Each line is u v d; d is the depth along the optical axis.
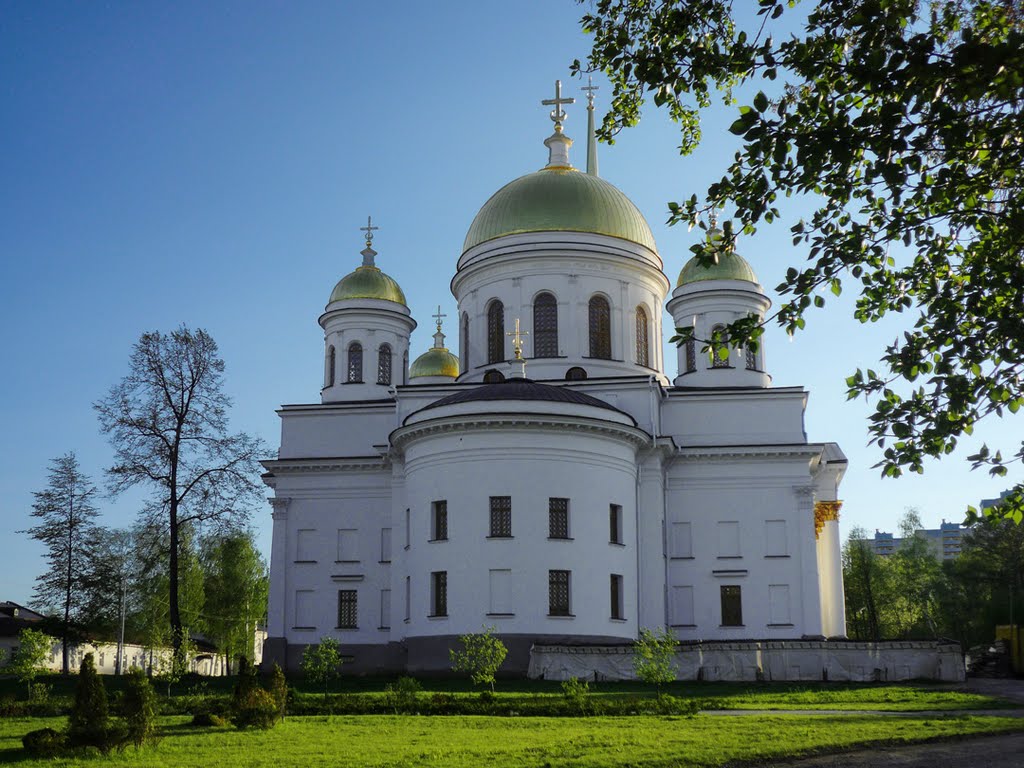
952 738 23.14
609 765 19.59
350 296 62.94
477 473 47.31
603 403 50.12
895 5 15.10
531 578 46.16
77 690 22.72
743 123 15.53
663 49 17.73
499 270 58.09
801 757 20.95
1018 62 13.65
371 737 24.55
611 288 57.84
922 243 17.80
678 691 37.69
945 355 16.61
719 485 55.31
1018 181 16.06
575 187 59.19
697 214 17.17
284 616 56.62
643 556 51.31
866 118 14.73
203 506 57.88
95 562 70.88
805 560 53.97
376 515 57.44
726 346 17.17
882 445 17.03
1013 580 84.69
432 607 47.25
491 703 31.45
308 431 59.34
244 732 25.94
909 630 97.88
